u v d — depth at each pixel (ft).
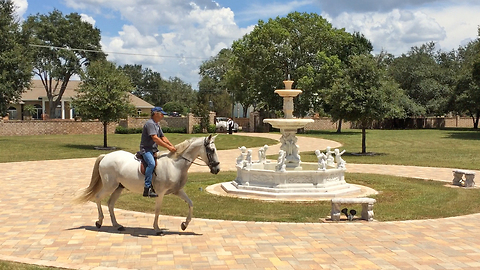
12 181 53.98
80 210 36.83
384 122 215.92
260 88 175.83
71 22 204.13
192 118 175.32
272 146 112.98
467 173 50.93
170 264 23.02
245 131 193.77
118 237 28.19
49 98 203.51
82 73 103.71
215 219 33.83
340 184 46.26
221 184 49.55
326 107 169.48
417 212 36.60
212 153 29.04
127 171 29.19
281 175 43.60
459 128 213.05
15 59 120.98
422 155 89.15
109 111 102.32
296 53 173.78
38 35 195.11
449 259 24.21
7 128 151.12
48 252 24.82
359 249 25.95
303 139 137.80
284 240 27.81
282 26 176.24
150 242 27.12
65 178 56.75
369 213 33.32
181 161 29.01
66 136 149.69
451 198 43.21
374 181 54.39
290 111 48.42
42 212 35.94
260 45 168.96
